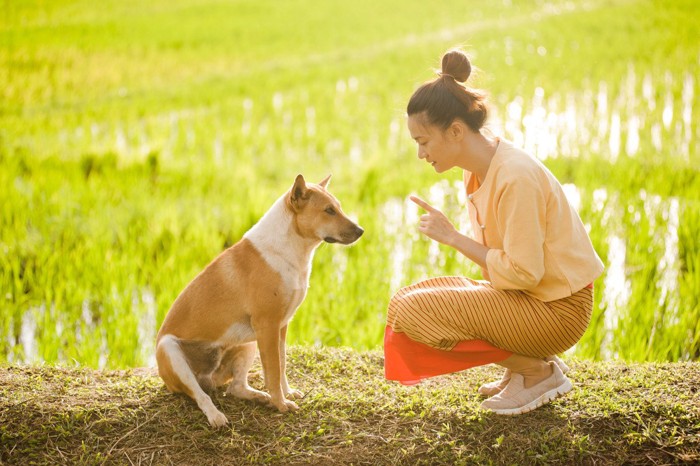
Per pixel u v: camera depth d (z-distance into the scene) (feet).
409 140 45.21
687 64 58.54
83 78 66.39
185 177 36.01
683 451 10.81
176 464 11.05
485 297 11.20
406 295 11.59
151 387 13.21
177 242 26.68
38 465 10.96
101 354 20.08
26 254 25.84
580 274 10.97
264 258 12.40
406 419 11.94
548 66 63.00
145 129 49.37
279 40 90.33
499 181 10.79
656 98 48.78
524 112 48.37
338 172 37.86
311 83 65.41
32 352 20.18
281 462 11.03
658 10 89.04
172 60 76.18
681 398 11.96
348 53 79.87
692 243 23.97
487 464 10.82
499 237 11.20
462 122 10.92
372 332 19.67
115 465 11.02
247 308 12.45
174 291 22.31
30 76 65.10
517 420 11.66
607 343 19.81
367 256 25.18
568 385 11.93
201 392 12.08
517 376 11.93
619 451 10.95
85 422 11.93
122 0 124.06
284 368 12.97
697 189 30.40
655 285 22.13
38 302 22.75
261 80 66.90
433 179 35.45
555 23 87.40
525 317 11.08
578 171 34.81
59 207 30.27
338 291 22.61
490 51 72.13
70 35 87.71
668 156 35.50
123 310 21.57
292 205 12.55
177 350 12.33
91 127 49.90
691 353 18.83
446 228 11.27
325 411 12.34
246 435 11.68
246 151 42.63
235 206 30.66
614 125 44.65
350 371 14.29
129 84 65.82
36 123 48.78
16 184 33.06
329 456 11.09
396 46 82.17
